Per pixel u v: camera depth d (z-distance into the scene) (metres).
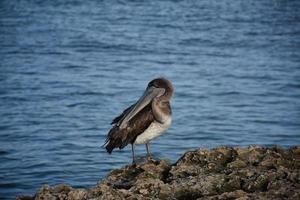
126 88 30.66
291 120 24.27
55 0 69.06
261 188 7.74
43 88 29.91
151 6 66.00
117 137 11.04
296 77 34.75
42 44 44.69
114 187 8.52
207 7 66.50
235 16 60.31
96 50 43.09
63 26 53.50
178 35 49.97
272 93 30.30
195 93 29.94
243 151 9.14
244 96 29.44
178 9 64.56
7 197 14.16
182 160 9.10
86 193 7.81
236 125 23.12
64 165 16.92
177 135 21.00
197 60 40.09
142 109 11.01
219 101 28.08
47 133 21.14
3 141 20.05
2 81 31.55
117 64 38.09
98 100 27.44
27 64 37.12
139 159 11.16
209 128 22.44
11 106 25.69
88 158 17.66
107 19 57.78
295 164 8.59
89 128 22.03
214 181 7.98
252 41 47.66
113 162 17.16
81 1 68.81
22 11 61.22
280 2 70.81
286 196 7.15
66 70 35.53
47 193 8.05
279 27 54.31
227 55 42.09
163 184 7.95
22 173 16.19
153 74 35.16
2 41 45.53
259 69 37.19
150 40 47.56
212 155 9.06
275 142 20.67
